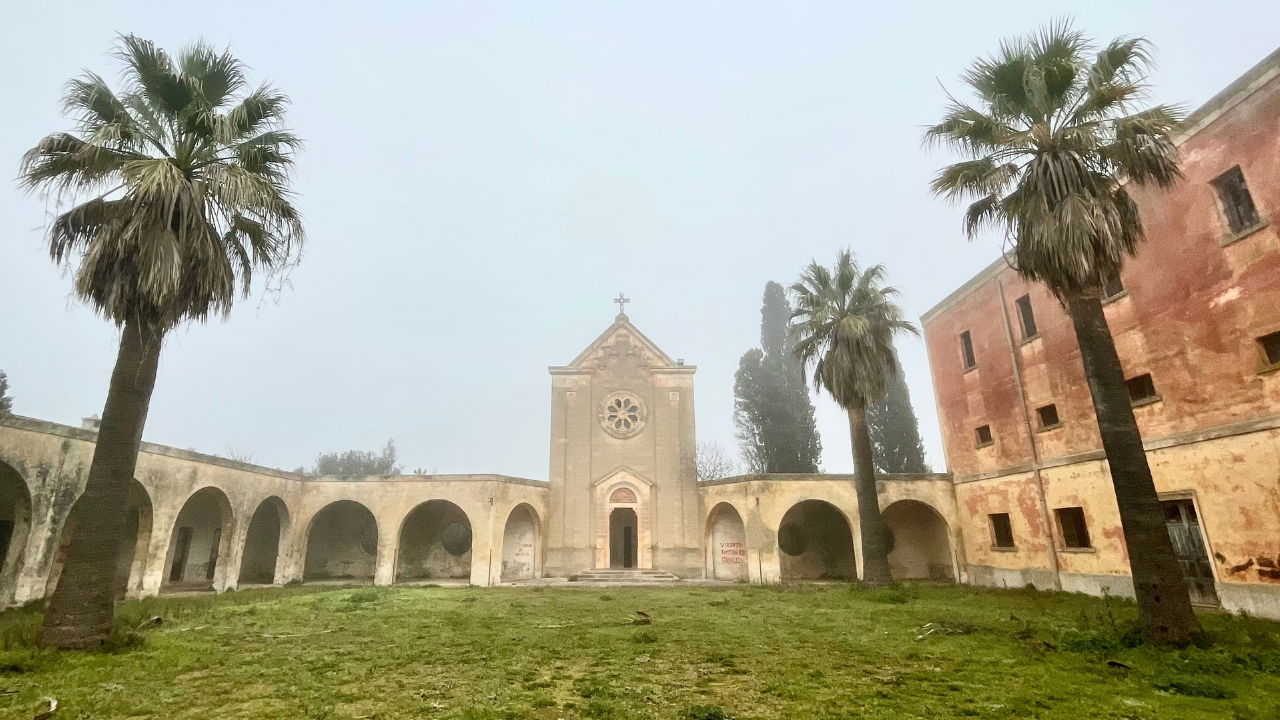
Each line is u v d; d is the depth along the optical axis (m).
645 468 33.03
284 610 16.62
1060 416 21.05
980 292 25.59
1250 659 9.59
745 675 9.04
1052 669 9.30
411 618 15.09
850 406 24.28
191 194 11.84
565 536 31.70
